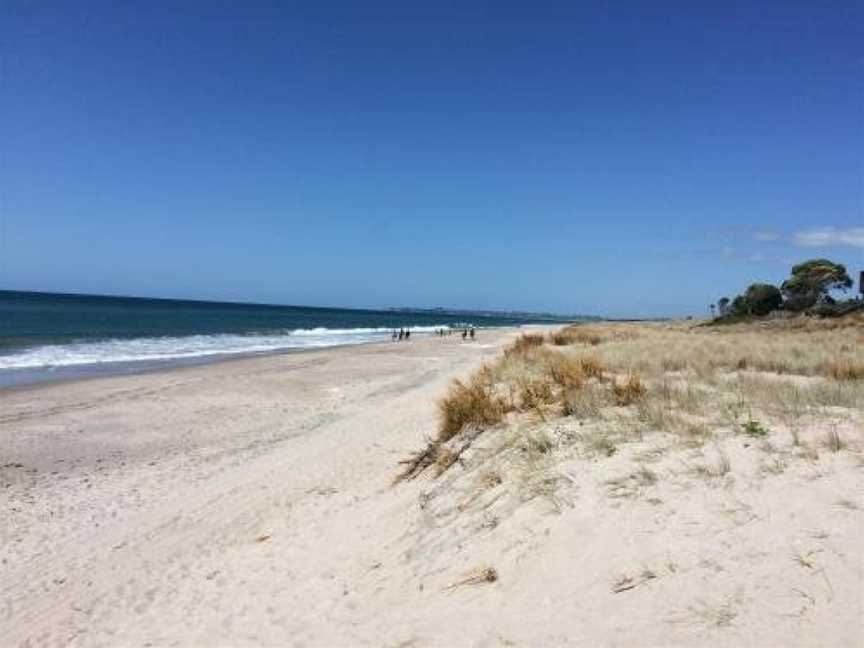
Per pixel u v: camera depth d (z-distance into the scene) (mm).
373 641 5055
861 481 5172
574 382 10617
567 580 4918
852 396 8633
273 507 9852
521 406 10227
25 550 9367
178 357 38938
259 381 27312
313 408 21172
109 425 18234
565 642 4211
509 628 4578
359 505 8883
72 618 7066
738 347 20875
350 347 51188
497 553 5727
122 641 6270
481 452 8555
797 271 46188
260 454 14883
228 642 5738
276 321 113125
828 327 33656
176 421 18938
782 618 3803
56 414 19516
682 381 11508
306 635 5523
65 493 12078
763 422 7316
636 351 20219
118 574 8141
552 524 5773
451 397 11680
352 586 6293
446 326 123562
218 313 132875
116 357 37719
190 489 12078
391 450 11930
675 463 6277
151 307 145250
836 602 3812
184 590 7305
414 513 7613
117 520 10523
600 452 7066
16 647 6594
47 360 35094
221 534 9047
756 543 4602
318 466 11898
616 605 4406
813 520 4707
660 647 3861
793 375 14430
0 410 20000
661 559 4734
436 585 5660
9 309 97812
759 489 5371
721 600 4109
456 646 4590
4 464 14148
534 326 123938
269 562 7574
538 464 7176
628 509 5582
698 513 5211
